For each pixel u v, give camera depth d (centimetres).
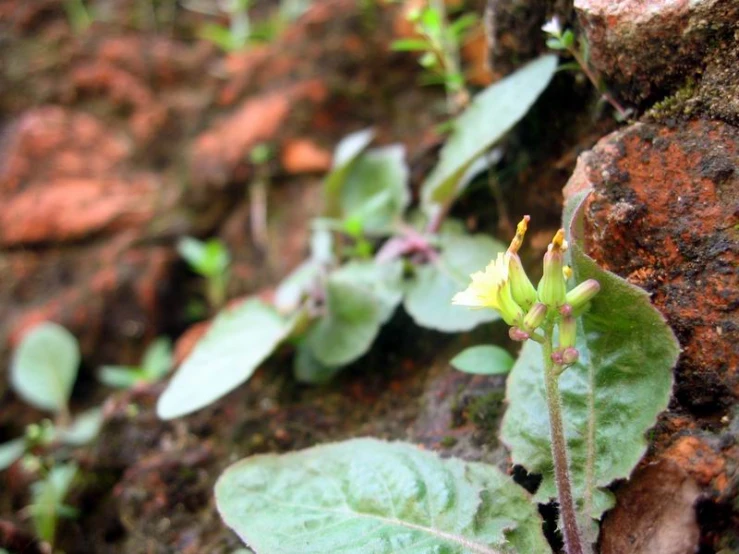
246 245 21
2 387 20
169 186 23
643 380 10
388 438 13
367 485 11
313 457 11
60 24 27
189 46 26
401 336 15
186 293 21
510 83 14
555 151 14
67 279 21
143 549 14
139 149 24
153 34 27
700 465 10
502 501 10
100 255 21
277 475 11
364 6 23
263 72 24
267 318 15
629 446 10
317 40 23
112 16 27
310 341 15
